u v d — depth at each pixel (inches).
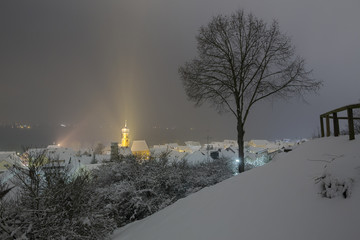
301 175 166.9
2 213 207.9
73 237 214.4
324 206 118.4
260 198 155.8
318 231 103.0
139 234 205.8
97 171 457.7
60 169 257.4
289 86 601.0
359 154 147.1
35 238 212.2
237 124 598.2
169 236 161.5
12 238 203.0
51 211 216.7
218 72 626.5
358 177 121.6
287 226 114.8
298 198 136.3
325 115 314.5
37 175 237.9
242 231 125.9
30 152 254.1
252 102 600.1
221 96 624.4
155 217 247.9
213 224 148.0
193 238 141.8
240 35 618.8
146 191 409.7
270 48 610.9
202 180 523.2
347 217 103.6
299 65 601.3
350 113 214.2
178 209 226.4
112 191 365.1
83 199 249.3
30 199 226.8
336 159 144.9
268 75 613.9
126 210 368.5
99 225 243.3
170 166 496.1
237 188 196.2
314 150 223.6
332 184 125.2
